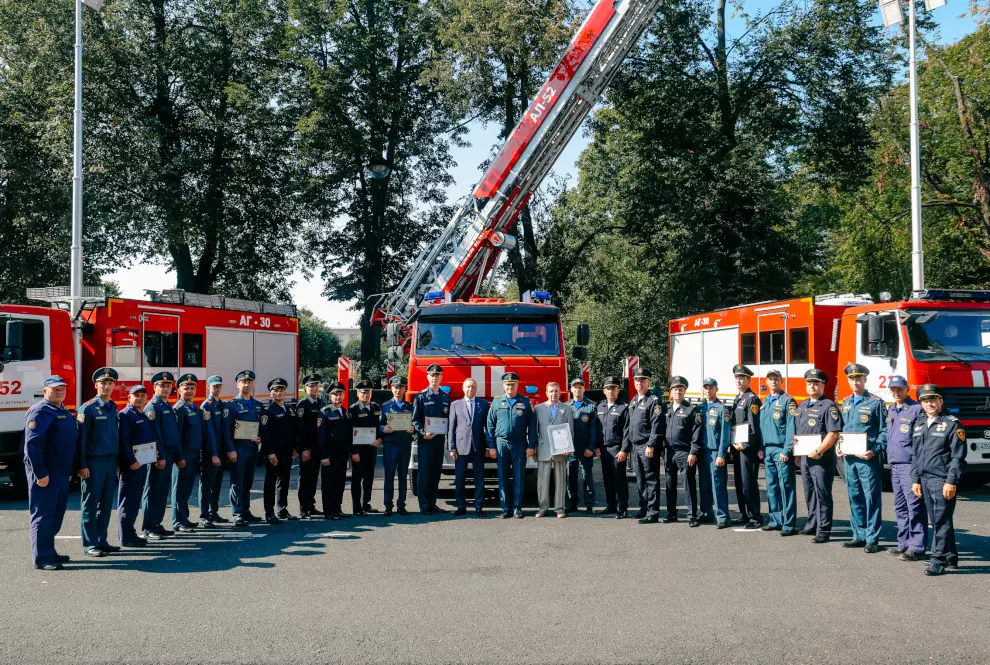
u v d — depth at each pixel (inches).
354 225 1349.7
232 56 1230.9
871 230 1450.5
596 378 1387.8
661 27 1151.0
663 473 653.9
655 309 1285.7
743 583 293.0
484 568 317.1
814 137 1213.7
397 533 395.9
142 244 1130.7
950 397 512.7
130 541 368.2
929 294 546.6
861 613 254.4
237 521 427.5
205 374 684.7
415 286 711.1
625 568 317.1
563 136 700.0
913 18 810.8
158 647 223.3
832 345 607.2
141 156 1109.7
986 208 1125.7
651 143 1191.6
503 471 448.5
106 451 350.9
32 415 326.6
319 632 235.8
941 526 309.0
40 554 322.7
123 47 1133.1
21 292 1221.1
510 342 499.8
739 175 1056.8
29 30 1093.1
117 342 588.7
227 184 1225.4
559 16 1085.1
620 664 209.3
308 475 451.8
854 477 360.8
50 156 1141.1
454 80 1127.6
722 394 781.9
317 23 1208.2
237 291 1337.4
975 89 1181.1
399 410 458.0
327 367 4025.6
